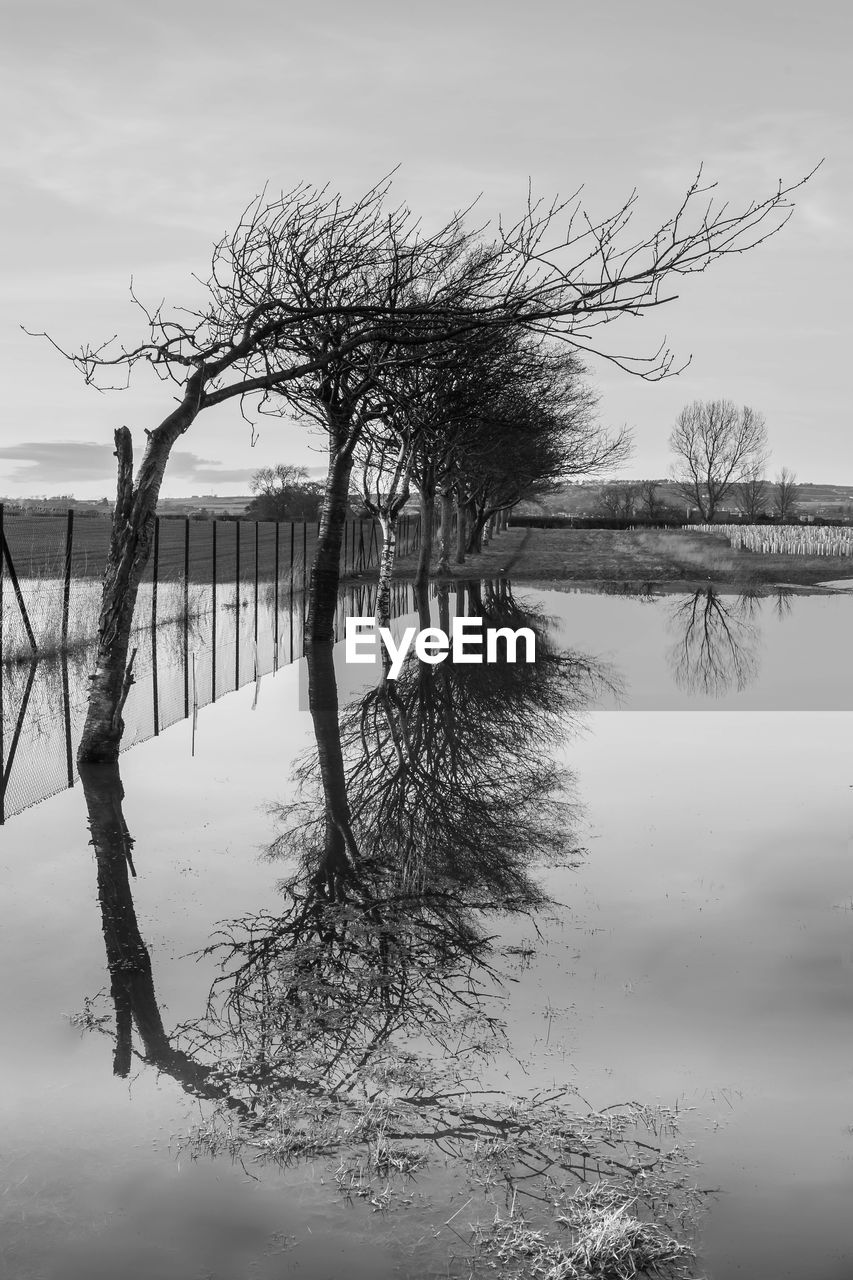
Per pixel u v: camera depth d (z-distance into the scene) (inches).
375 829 321.1
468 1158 148.9
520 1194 141.0
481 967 214.5
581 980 207.8
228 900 257.6
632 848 300.7
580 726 505.0
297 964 216.2
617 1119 158.4
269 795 365.7
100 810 344.5
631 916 244.8
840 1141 152.6
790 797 362.6
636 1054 178.1
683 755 436.5
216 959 220.1
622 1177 144.4
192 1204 138.8
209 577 1631.4
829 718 529.3
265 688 625.9
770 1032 184.4
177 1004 197.9
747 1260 127.7
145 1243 130.8
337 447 773.3
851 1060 175.2
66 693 594.6
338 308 470.6
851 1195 140.7
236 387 460.1
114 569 420.8
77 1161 148.7
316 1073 172.9
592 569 1980.8
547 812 342.0
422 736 477.4
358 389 698.2
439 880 272.8
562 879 272.1
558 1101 163.5
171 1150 151.2
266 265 547.2
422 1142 152.8
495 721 517.3
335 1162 148.9
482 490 2097.7
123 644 422.3
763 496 5088.6
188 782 385.4
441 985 206.2
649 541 2785.4
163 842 307.4
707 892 260.7
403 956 221.0
